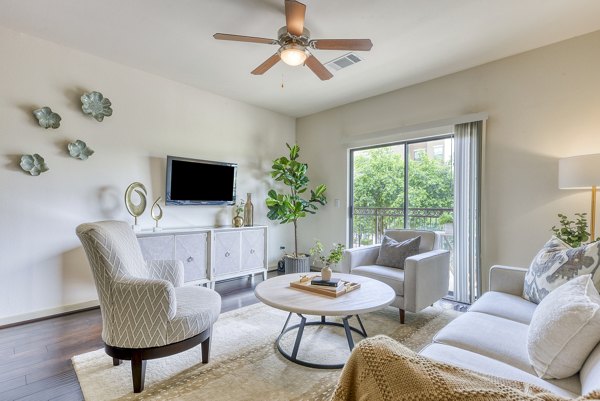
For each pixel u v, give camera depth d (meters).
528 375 1.16
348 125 4.60
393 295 2.12
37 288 2.84
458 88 3.46
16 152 2.75
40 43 2.86
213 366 2.01
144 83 3.54
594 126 2.66
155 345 1.76
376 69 3.40
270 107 4.80
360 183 4.62
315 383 1.83
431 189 3.89
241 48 2.99
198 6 2.34
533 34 2.70
